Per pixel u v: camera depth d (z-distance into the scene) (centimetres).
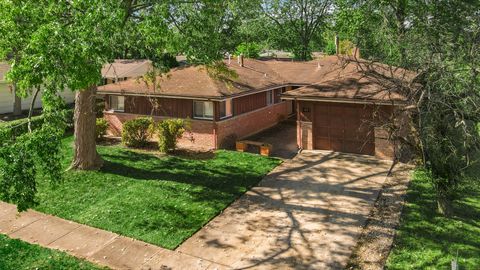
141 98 2345
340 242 1138
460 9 2209
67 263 1021
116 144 2241
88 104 1698
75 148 1720
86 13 1055
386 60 1497
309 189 1557
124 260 1058
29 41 965
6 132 991
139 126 2144
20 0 1068
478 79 1173
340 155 1992
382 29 1523
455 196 1440
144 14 1459
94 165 1742
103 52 1135
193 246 1131
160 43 1576
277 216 1322
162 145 2025
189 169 1777
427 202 1395
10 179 909
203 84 2211
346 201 1432
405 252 1066
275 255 1077
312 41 5681
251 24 4881
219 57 1786
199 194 1493
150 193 1486
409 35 1466
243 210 1374
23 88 954
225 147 2211
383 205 1387
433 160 1216
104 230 1220
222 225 1261
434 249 1077
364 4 2345
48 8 1073
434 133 1162
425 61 1188
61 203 1402
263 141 2353
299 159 1958
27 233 1205
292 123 2903
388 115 1825
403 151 1800
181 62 4425
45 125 1005
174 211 1347
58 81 991
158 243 1140
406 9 2222
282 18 5328
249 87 2359
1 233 1197
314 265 1023
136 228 1227
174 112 2259
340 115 2017
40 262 1019
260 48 5425
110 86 2414
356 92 1900
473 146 1262
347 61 1557
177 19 1622
